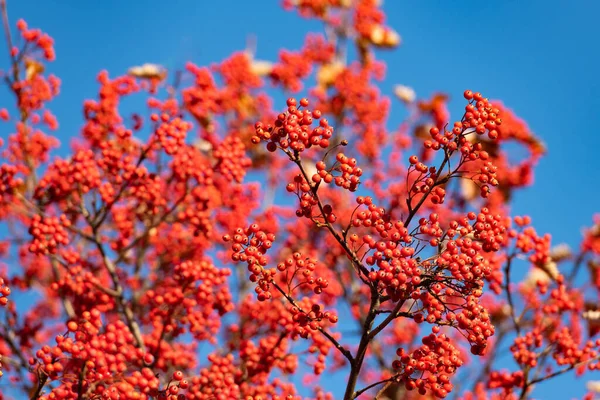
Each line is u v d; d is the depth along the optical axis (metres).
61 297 10.00
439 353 5.89
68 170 10.12
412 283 5.57
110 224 11.55
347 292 13.25
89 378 6.65
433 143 5.81
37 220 9.05
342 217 13.43
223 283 9.26
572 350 8.97
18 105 11.73
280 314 8.85
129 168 10.07
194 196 10.62
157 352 8.91
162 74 11.68
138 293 11.12
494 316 11.76
